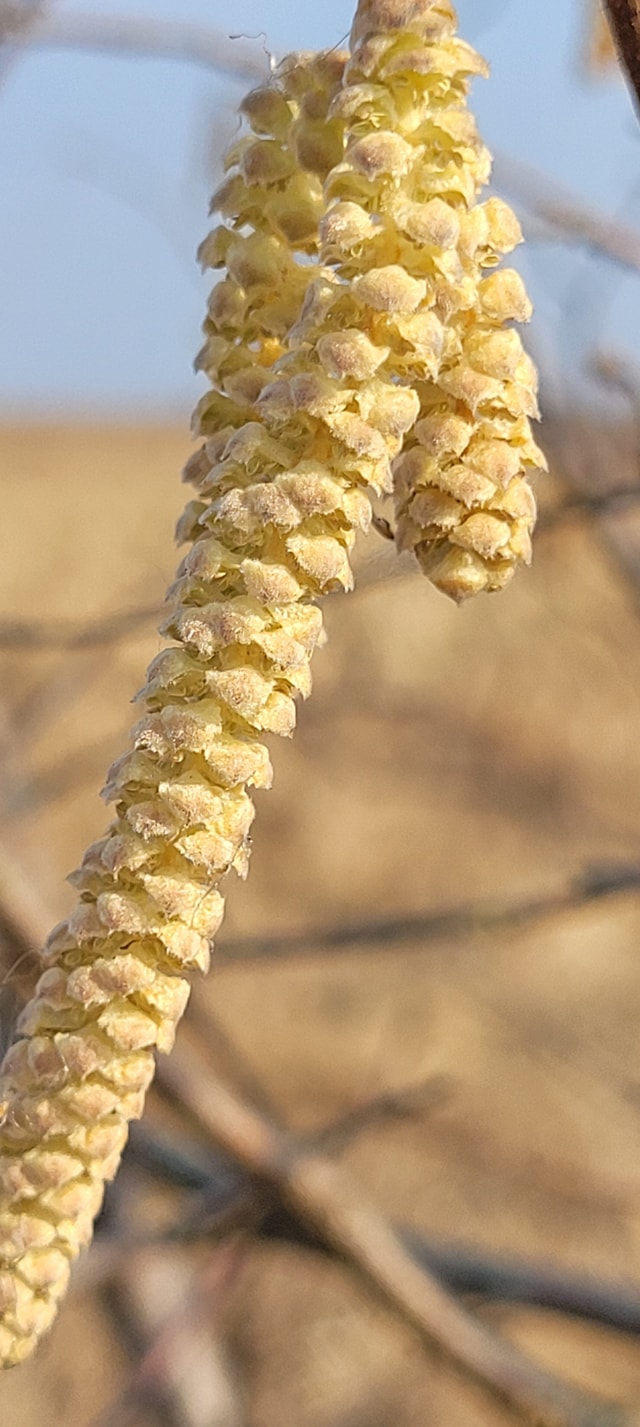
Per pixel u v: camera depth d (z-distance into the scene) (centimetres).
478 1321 28
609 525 34
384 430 15
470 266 15
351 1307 56
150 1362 28
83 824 79
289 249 16
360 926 30
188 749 15
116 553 86
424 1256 30
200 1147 31
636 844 72
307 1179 27
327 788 106
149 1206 36
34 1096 15
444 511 16
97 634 30
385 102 15
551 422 31
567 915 31
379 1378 55
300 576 15
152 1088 27
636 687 52
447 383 15
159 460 202
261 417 15
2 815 36
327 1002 86
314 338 15
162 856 15
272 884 104
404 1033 81
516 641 84
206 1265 31
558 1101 71
